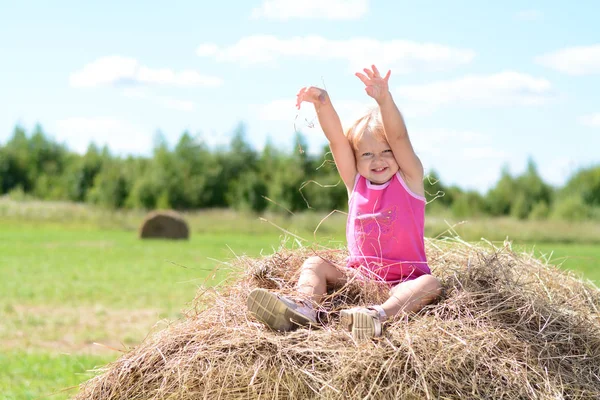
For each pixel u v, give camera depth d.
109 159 67.56
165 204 60.25
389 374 3.51
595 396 3.74
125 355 3.99
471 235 32.88
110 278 16.80
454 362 3.59
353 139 4.76
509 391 3.55
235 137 64.00
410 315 4.02
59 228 41.03
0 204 48.00
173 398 3.66
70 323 10.77
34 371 7.66
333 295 4.29
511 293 4.18
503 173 60.59
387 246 4.62
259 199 57.62
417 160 4.70
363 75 4.45
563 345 3.97
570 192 60.53
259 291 3.83
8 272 17.80
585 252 29.61
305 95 4.70
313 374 3.54
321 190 50.72
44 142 73.06
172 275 17.55
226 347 3.72
